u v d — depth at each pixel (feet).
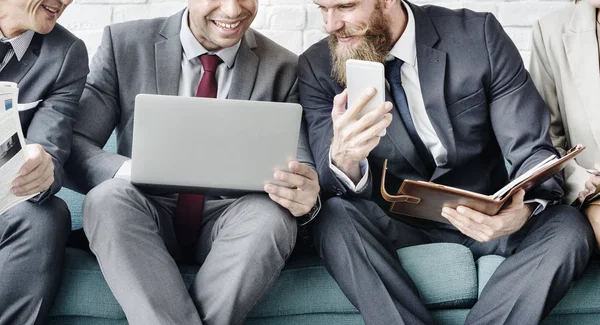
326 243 6.47
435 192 6.12
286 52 7.47
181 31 7.16
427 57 7.07
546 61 7.74
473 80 7.04
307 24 8.50
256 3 6.93
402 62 7.14
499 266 6.56
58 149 6.48
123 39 7.13
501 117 7.07
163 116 5.75
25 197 5.87
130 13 8.40
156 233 6.04
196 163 5.91
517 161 6.95
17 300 6.10
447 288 6.61
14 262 6.12
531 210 6.68
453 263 6.66
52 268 6.22
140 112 5.74
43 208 6.27
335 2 6.85
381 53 6.98
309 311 6.56
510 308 6.32
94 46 8.36
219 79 7.15
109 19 8.38
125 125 7.09
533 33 7.86
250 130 5.82
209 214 6.77
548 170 6.14
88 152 6.77
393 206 6.50
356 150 6.20
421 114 7.14
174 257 6.77
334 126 6.32
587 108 7.44
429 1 8.54
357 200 6.82
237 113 5.77
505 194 6.20
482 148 7.18
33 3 6.33
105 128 7.03
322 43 7.45
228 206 6.58
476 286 6.68
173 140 5.82
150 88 7.05
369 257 6.40
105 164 6.66
